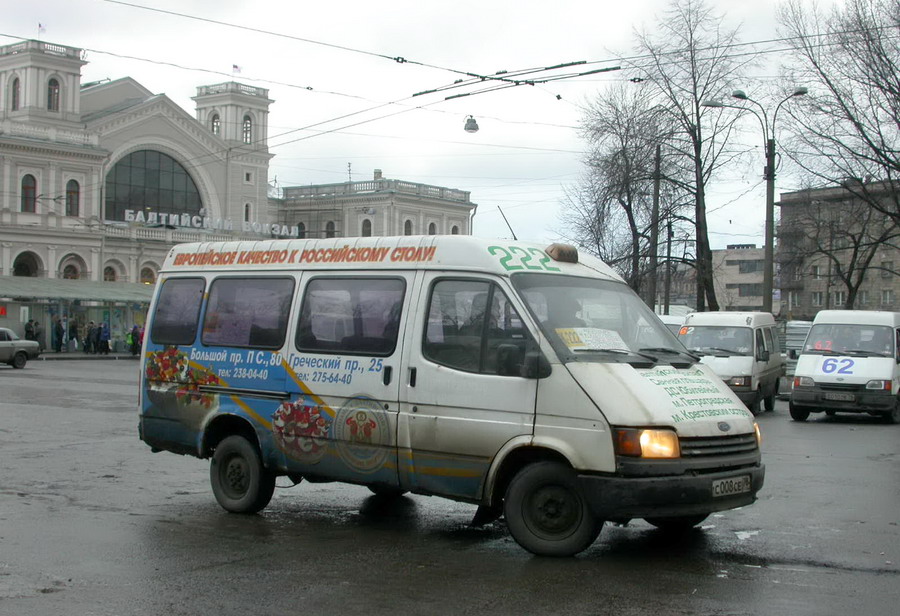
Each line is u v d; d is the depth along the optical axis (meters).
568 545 7.10
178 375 9.47
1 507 9.25
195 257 9.71
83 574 6.68
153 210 65.94
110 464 12.23
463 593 6.21
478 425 7.42
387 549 7.54
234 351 9.06
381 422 7.94
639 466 6.79
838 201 42.03
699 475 6.94
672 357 7.79
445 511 9.27
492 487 7.37
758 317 22.45
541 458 7.32
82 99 66.62
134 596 6.11
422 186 82.94
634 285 36.41
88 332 51.91
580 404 7.00
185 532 8.16
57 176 59.31
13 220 57.22
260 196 73.25
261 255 9.18
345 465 8.19
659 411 6.92
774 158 26.81
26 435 15.20
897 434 16.75
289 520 8.77
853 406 18.91
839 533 8.20
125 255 63.25
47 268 58.69
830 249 40.53
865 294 77.19
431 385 7.70
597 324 7.68
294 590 6.27
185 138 67.50
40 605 5.90
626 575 6.71
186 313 9.58
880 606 5.95
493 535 8.11
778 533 8.20
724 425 7.22
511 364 7.25
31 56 59.28
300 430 8.46
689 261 33.19
